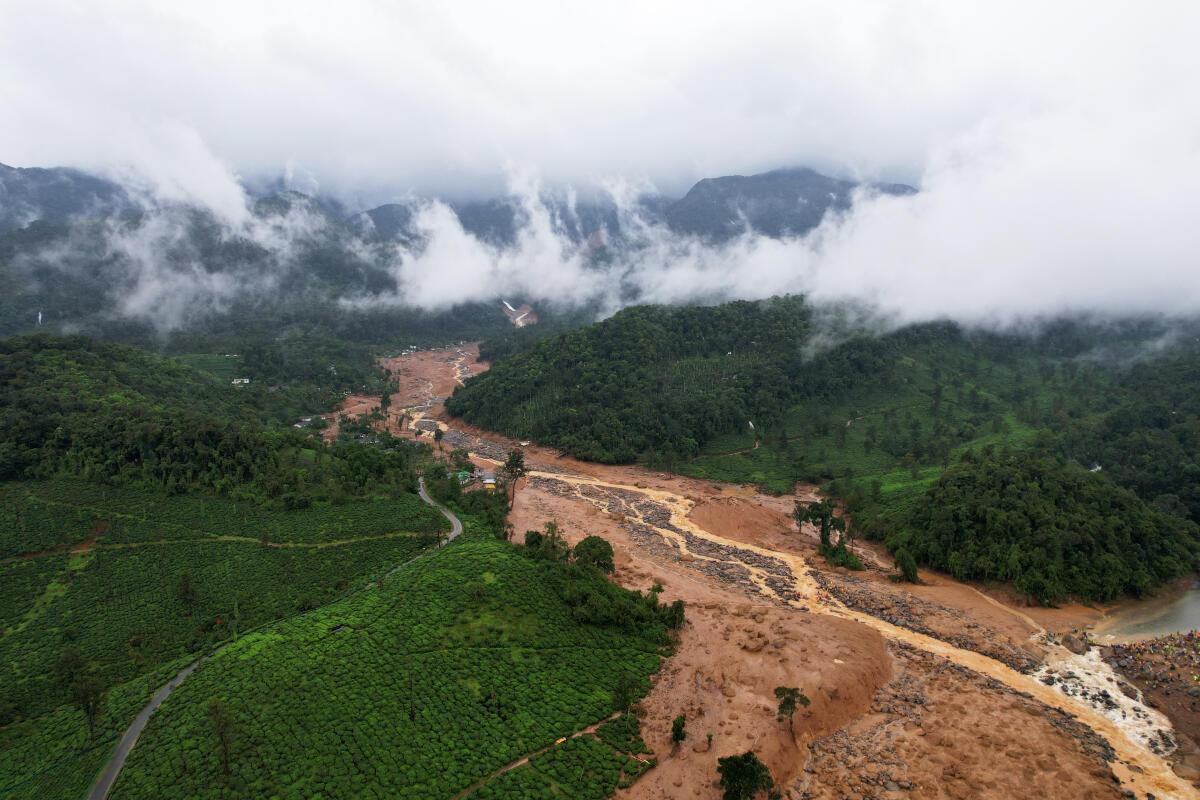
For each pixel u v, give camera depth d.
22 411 143.00
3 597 106.06
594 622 104.94
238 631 102.38
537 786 73.56
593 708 86.94
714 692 90.19
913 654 103.56
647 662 98.56
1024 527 130.62
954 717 86.88
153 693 86.06
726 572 137.25
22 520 120.25
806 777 76.75
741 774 69.12
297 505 136.75
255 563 119.00
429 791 71.69
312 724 77.94
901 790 74.31
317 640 93.38
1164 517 139.88
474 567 113.81
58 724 83.25
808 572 138.38
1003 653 104.62
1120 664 101.56
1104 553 127.56
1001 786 74.50
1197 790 74.00
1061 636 110.88
